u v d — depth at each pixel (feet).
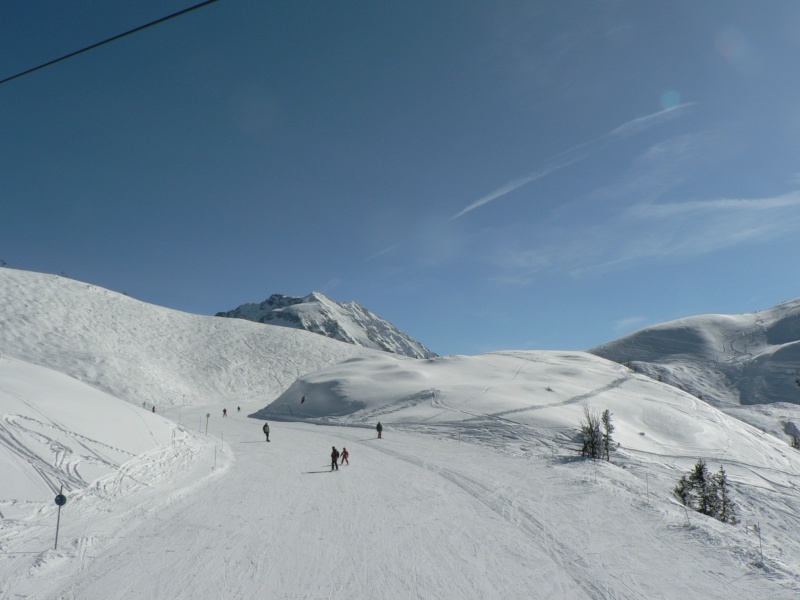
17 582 35.27
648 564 39.93
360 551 43.45
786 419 296.51
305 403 197.36
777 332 560.20
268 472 78.28
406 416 154.51
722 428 172.04
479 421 140.15
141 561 40.29
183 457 81.15
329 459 92.12
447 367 237.86
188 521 51.08
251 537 46.65
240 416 213.05
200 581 36.70
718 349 554.05
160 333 355.36
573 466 83.20
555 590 35.53
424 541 46.03
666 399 196.24
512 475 76.13
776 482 114.52
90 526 47.44
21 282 332.19
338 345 423.23
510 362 252.21
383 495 63.46
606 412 112.47
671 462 118.93
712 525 50.16
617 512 55.26
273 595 34.68
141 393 247.70
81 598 33.68
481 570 39.22
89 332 306.35
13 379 75.10
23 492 50.90
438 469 81.56
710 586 35.60
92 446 66.90
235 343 376.48
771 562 39.78
